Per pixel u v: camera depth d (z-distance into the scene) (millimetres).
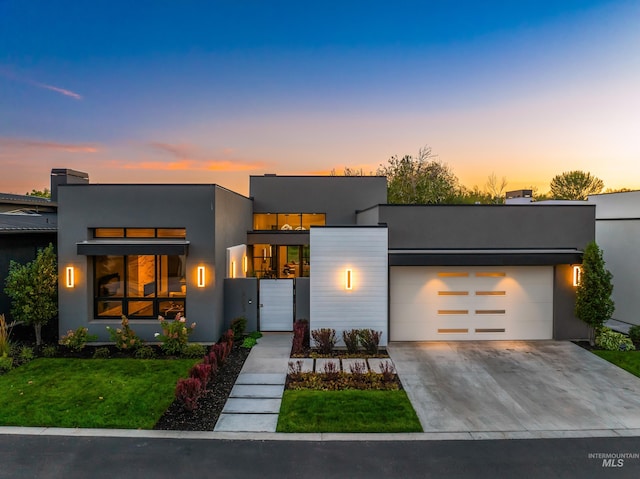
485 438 5965
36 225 12852
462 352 10188
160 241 10789
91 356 9703
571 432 6164
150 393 7465
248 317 11820
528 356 9859
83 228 10719
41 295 10273
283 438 5926
